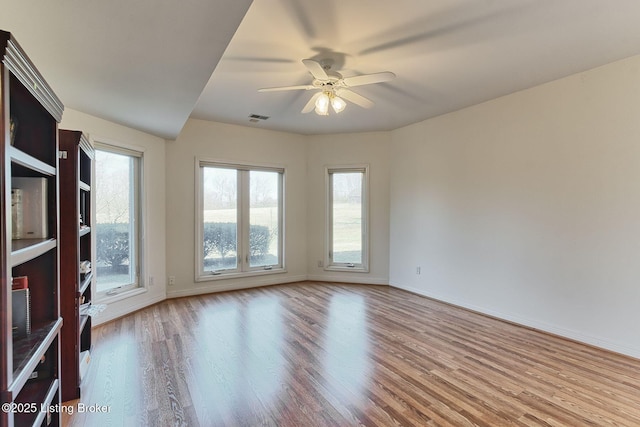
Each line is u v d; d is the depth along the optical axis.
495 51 2.64
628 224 2.79
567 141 3.17
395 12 2.10
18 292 1.37
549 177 3.31
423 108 4.13
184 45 1.98
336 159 5.51
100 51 2.05
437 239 4.52
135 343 3.03
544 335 3.27
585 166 3.05
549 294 3.32
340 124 4.91
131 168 4.02
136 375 2.46
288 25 2.24
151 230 4.20
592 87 2.99
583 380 2.42
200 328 3.42
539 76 3.14
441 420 1.96
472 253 4.06
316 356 2.79
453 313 3.95
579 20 2.21
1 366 0.95
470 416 2.00
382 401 2.15
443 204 4.43
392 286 5.25
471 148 4.06
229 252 5.05
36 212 1.51
